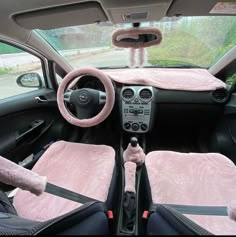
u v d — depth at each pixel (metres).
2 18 1.10
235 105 1.54
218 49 1.78
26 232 0.46
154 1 0.98
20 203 0.95
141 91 1.67
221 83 1.68
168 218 0.50
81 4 1.00
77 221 0.46
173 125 1.90
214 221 0.81
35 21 1.16
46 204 0.94
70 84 1.55
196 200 0.93
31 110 1.70
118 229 1.02
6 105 1.48
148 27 1.36
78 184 1.05
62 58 1.84
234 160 1.62
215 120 1.78
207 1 1.01
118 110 1.73
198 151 1.93
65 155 1.27
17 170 0.68
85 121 1.40
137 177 1.33
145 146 1.87
